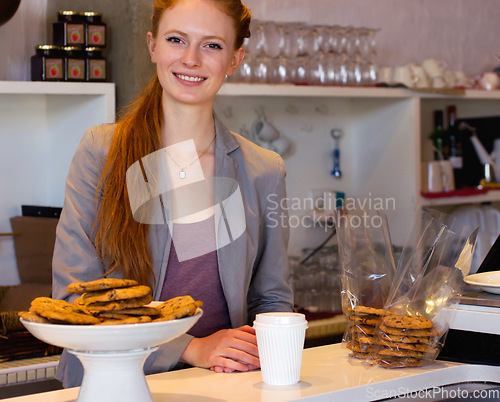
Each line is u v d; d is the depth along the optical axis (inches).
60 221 57.4
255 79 116.0
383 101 138.1
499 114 166.2
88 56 98.0
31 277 101.0
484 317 53.1
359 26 143.1
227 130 62.2
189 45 55.4
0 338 88.9
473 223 143.6
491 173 146.9
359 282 56.0
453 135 149.7
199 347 53.8
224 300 60.5
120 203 55.2
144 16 97.2
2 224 105.7
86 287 39.5
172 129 59.1
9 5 91.4
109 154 57.1
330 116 142.5
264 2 131.7
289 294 65.1
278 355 47.0
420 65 142.9
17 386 84.4
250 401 43.6
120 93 101.1
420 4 151.2
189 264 58.5
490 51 163.8
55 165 108.1
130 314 39.7
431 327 52.2
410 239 54.9
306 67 121.7
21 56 105.2
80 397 39.8
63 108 105.6
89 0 105.5
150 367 53.2
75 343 37.0
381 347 52.3
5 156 106.0
